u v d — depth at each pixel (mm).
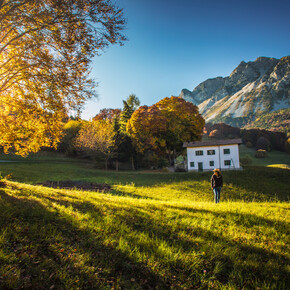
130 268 3162
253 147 87188
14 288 2445
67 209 5941
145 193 18484
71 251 3482
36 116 10039
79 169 35875
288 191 20875
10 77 8805
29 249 3396
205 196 18578
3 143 11109
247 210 6926
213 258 3512
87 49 8227
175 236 4465
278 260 3527
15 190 8367
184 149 50156
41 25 7488
